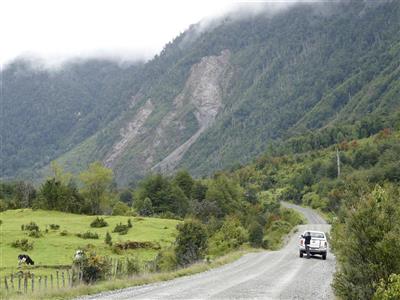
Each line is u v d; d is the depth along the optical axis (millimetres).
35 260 56188
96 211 131250
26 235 73938
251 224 80562
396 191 18328
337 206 127062
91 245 68250
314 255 49469
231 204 143500
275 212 133625
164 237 79188
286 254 52156
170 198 139375
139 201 141250
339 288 15953
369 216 15750
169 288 24312
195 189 157375
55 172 136125
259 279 28656
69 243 69500
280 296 21328
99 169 131375
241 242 71125
